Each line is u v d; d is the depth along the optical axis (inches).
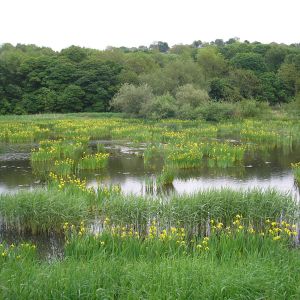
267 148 1236.5
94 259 361.1
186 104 2017.7
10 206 505.7
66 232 471.2
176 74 2468.0
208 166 951.6
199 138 1363.2
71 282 312.3
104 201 535.5
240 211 509.0
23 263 357.1
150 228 446.6
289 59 3661.4
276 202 513.0
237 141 1362.0
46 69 2874.0
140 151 1165.1
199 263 345.4
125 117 2170.3
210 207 504.7
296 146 1279.5
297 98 2277.3
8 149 1205.1
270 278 324.5
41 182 793.6
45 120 2032.5
